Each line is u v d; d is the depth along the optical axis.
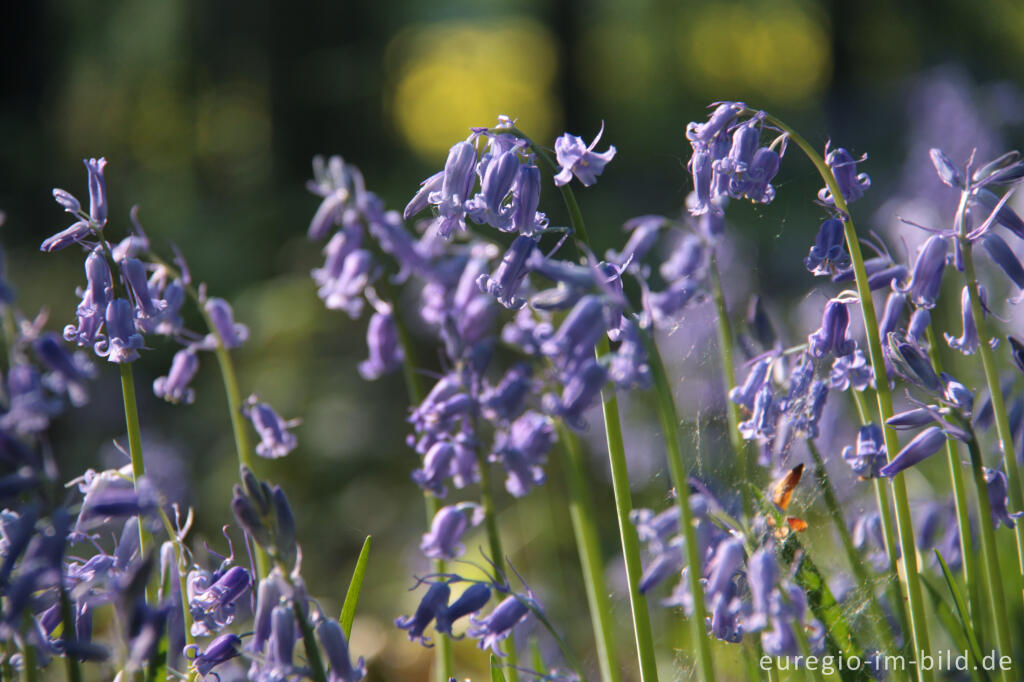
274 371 8.22
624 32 19.75
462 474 2.40
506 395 2.36
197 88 13.03
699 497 1.68
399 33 15.91
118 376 7.92
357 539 6.50
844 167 1.90
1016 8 15.52
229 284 10.34
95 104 12.74
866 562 2.42
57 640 1.68
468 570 5.07
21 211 11.21
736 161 1.84
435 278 2.72
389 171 13.83
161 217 11.65
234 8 12.81
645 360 1.74
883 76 17.34
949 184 1.91
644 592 1.66
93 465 6.98
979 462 1.80
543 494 5.32
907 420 1.81
